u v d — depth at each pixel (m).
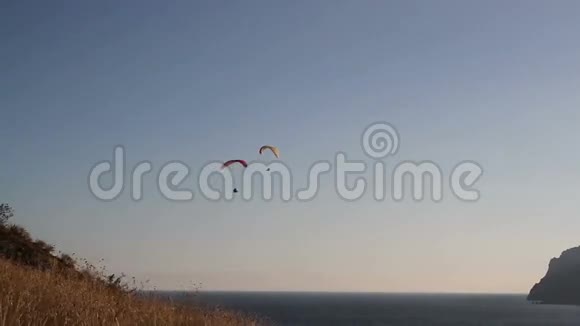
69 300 13.72
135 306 15.38
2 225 25.00
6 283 14.62
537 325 131.88
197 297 18.03
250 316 17.89
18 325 10.95
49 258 23.92
